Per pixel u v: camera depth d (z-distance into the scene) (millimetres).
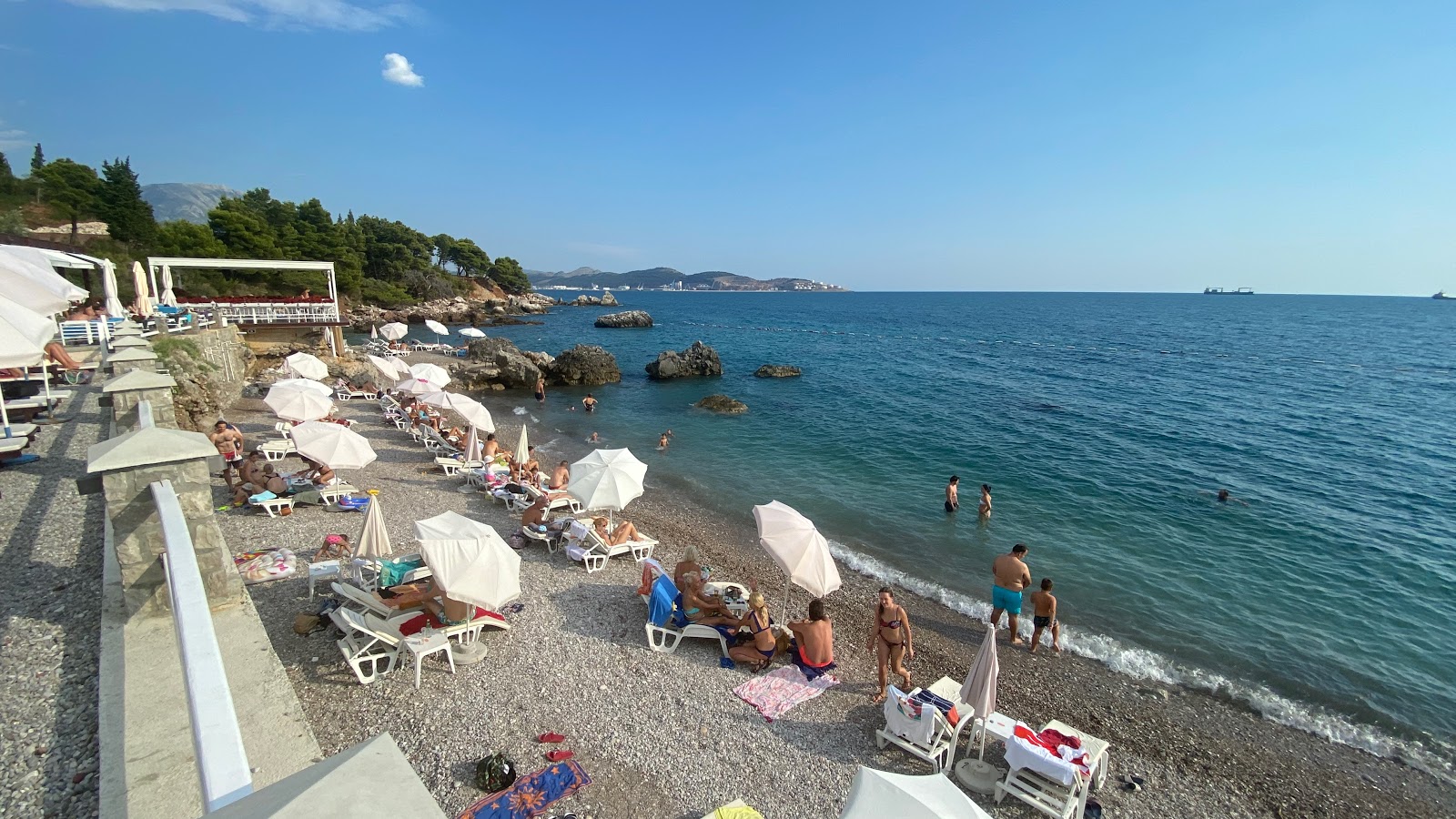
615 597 11203
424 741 7129
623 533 13008
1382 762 8719
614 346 64562
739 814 5887
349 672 8133
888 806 4500
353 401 26812
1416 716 9641
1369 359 58375
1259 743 8961
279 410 15789
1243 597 13078
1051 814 6789
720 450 24203
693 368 43062
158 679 5473
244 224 60844
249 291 55844
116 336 17156
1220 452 24172
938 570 14188
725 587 11039
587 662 9047
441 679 8266
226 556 7035
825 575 9383
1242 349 66500
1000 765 7820
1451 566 14547
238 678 6156
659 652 9508
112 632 6055
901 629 9000
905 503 18344
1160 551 15242
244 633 6762
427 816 2025
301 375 22766
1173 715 9461
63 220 45625
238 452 14867
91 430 12562
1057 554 14984
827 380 42000
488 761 6730
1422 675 10609
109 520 6105
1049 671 10484
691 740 7672
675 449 24484
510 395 36500
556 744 7293
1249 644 11398
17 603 6477
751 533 16125
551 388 39094
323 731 7113
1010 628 11258
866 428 28062
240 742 3152
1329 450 24734
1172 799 7758
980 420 29734
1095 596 13023
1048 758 6801
